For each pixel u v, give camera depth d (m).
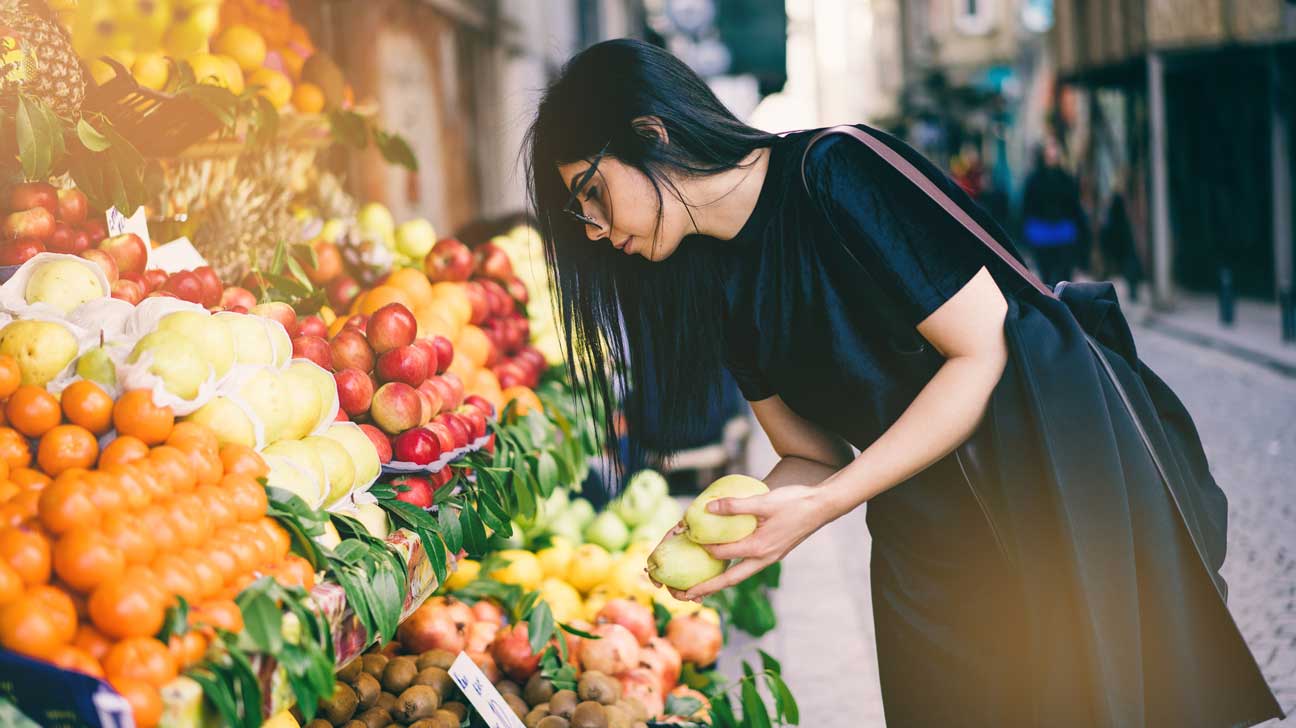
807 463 2.35
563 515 4.37
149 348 1.92
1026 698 2.01
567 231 2.20
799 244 2.01
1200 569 1.97
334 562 1.93
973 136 39.72
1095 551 1.91
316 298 3.17
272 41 4.12
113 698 1.39
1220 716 1.99
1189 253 18.77
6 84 2.29
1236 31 13.89
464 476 2.71
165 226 3.29
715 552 2.03
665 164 1.98
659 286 2.26
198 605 1.61
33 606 1.47
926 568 2.08
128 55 3.09
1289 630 4.95
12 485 1.69
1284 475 7.36
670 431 2.38
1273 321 13.80
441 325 3.38
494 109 11.17
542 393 3.93
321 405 2.27
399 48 8.27
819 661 4.90
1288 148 14.70
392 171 7.91
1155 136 15.16
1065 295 2.15
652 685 3.25
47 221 2.37
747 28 20.02
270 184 3.72
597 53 2.01
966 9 41.34
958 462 1.98
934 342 1.97
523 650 3.08
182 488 1.75
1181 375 10.95
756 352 2.15
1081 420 1.93
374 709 2.68
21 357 1.89
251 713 1.56
